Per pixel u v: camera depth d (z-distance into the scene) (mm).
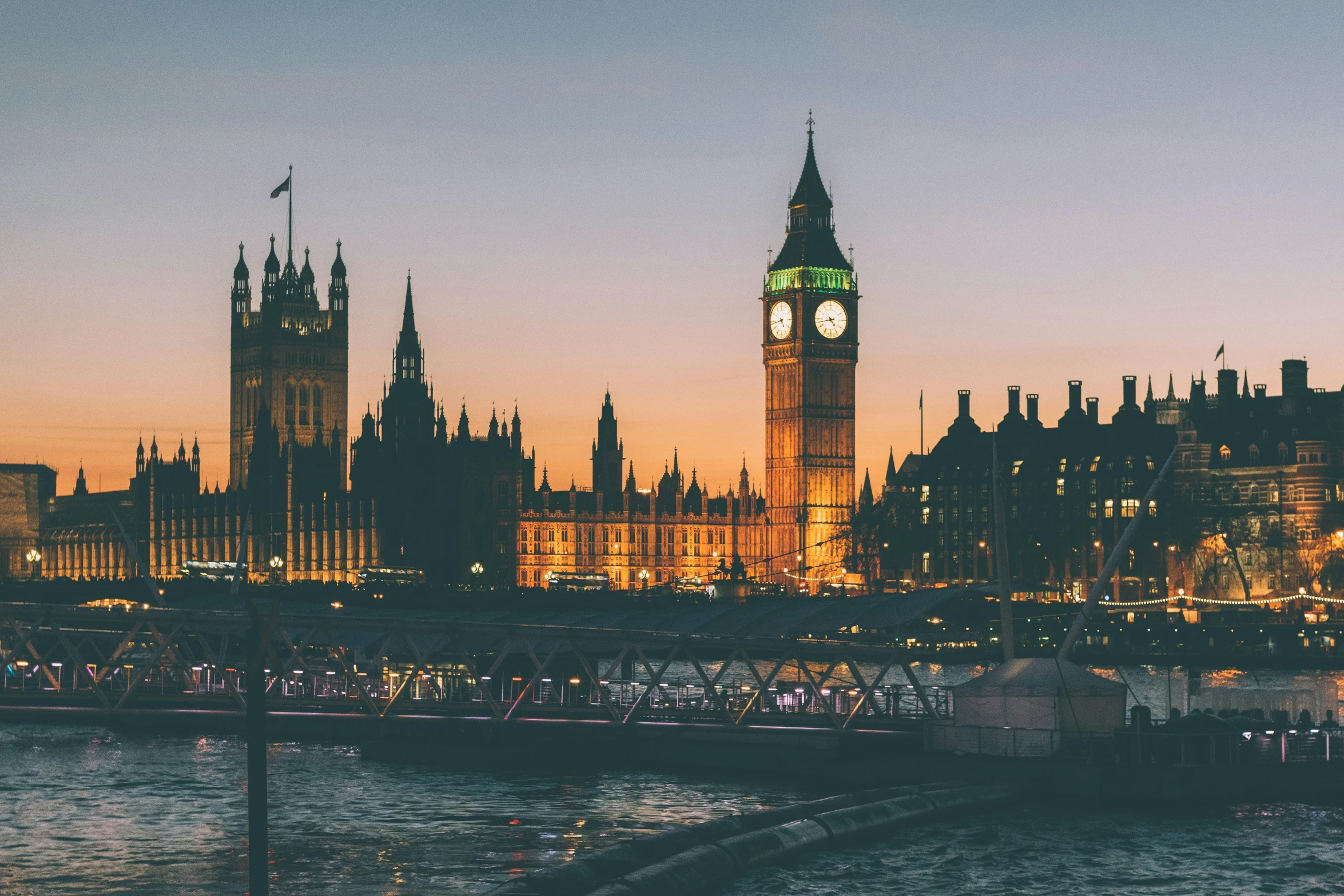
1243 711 107688
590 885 68500
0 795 103062
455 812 94250
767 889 73562
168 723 139125
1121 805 90000
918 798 87562
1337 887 75375
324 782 105812
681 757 109938
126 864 81438
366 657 146125
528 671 139000
